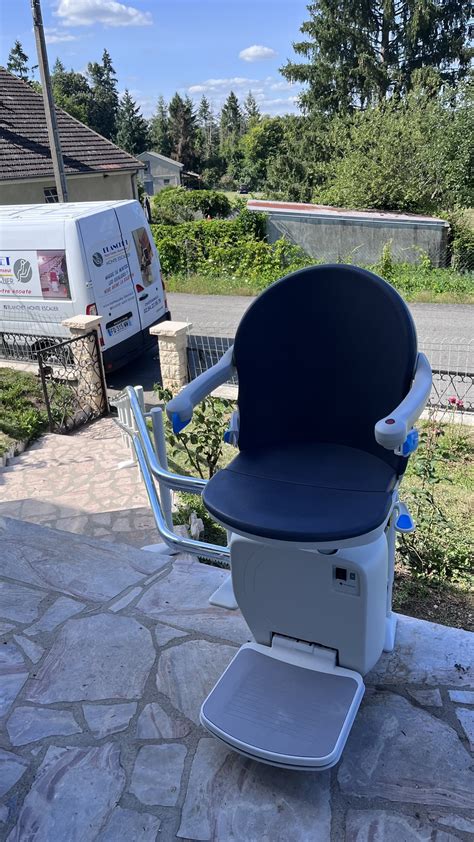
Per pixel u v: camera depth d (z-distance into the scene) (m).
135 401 3.18
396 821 1.64
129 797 1.76
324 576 1.65
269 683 1.80
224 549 2.60
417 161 18.42
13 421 7.16
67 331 8.91
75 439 6.96
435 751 1.82
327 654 1.81
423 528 4.27
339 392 1.79
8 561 2.85
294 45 30.28
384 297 1.66
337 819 1.66
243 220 17.19
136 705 2.05
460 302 13.38
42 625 2.43
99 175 20.41
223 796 1.74
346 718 1.67
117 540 4.48
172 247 17.03
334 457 1.77
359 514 1.46
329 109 30.58
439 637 2.24
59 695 2.11
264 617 1.84
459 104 18.34
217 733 1.70
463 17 28.94
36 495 5.39
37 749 1.92
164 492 3.19
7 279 9.09
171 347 8.43
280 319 1.80
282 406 1.88
